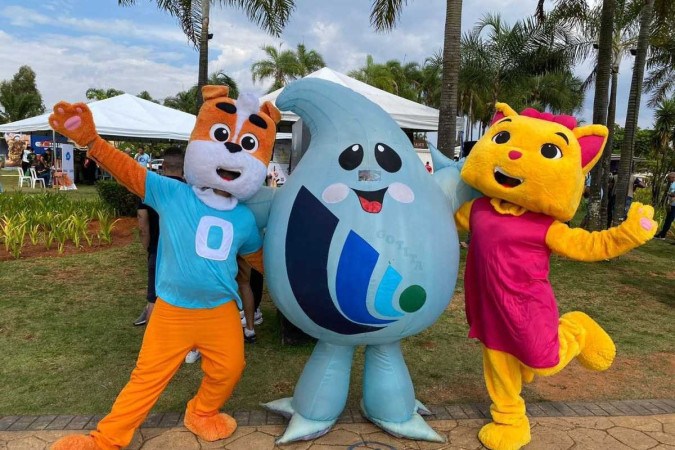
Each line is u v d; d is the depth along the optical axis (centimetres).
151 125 1220
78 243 862
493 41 1778
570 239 282
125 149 2420
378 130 294
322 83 311
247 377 406
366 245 260
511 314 284
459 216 318
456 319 568
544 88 2958
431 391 395
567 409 366
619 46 1822
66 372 409
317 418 308
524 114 317
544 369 287
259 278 503
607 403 377
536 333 282
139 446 301
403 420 313
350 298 263
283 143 1284
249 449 301
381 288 261
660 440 325
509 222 288
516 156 273
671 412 364
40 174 2002
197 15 1123
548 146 277
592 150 297
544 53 1556
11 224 825
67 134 262
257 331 504
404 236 264
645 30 1183
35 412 344
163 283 281
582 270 848
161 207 283
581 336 314
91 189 1966
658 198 2023
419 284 268
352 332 278
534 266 285
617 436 329
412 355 466
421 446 309
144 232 461
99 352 448
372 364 313
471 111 2827
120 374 407
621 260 947
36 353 443
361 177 275
